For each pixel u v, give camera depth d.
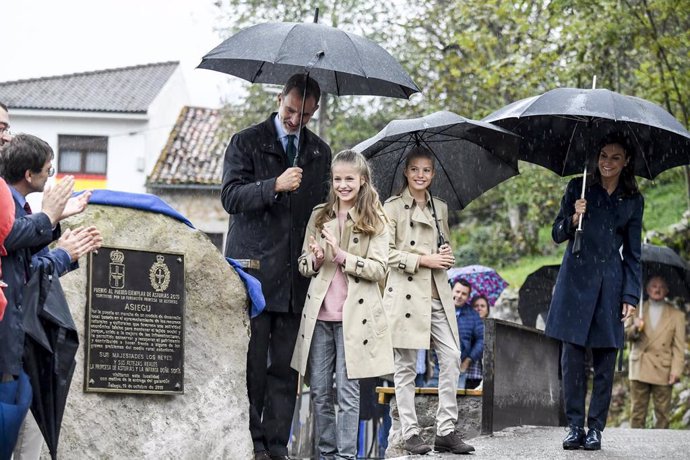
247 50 8.97
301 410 14.92
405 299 9.25
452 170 10.27
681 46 19.19
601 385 9.78
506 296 26.16
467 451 9.26
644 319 16.22
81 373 7.86
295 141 9.20
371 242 8.93
